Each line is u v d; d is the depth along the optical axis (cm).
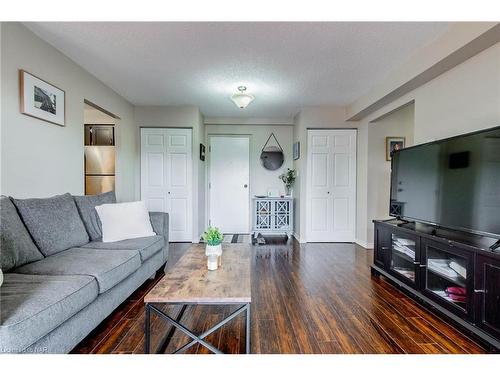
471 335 177
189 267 197
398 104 337
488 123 208
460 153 203
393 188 294
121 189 421
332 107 467
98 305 176
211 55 274
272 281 286
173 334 184
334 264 347
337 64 291
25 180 228
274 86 360
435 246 211
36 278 156
